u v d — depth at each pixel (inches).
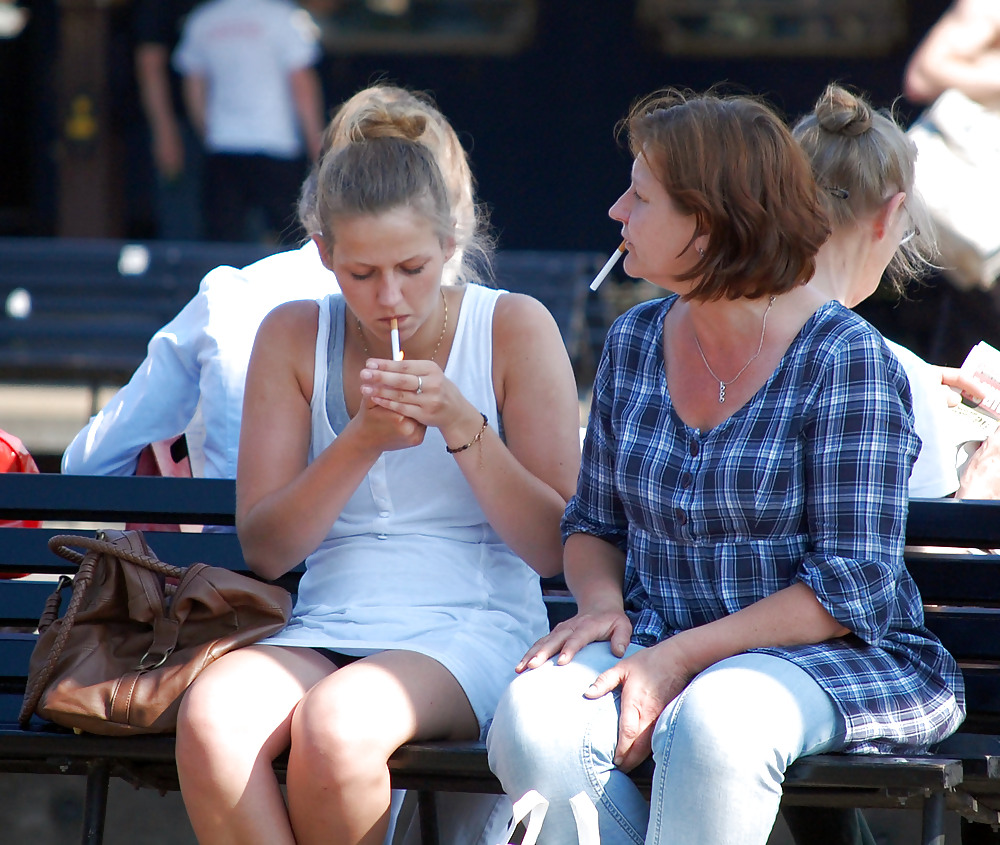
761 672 341.7
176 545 454.0
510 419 414.0
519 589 420.8
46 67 1631.4
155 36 1386.6
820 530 358.3
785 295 372.2
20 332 1107.9
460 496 410.9
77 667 378.0
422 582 403.2
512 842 410.9
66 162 1552.7
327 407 412.8
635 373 388.5
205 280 511.2
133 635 387.9
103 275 1123.9
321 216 384.5
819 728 341.4
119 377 1118.4
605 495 395.9
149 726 369.7
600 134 1638.8
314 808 350.6
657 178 362.9
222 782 353.7
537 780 342.0
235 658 375.6
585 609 382.0
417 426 379.9
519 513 397.1
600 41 1619.1
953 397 454.6
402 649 378.6
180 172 1475.1
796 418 359.6
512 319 414.3
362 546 408.2
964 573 415.2
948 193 631.2
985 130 631.2
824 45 1576.0
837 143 415.2
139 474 542.0
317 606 403.9
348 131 433.7
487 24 1622.8
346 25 1622.8
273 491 404.2
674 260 365.4
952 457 432.8
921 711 357.4
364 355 413.4
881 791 353.4
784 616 354.3
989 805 366.3
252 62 1278.3
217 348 497.0
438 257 384.2
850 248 418.9
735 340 369.7
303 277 507.5
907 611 370.6
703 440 367.9
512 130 1646.2
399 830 455.2
